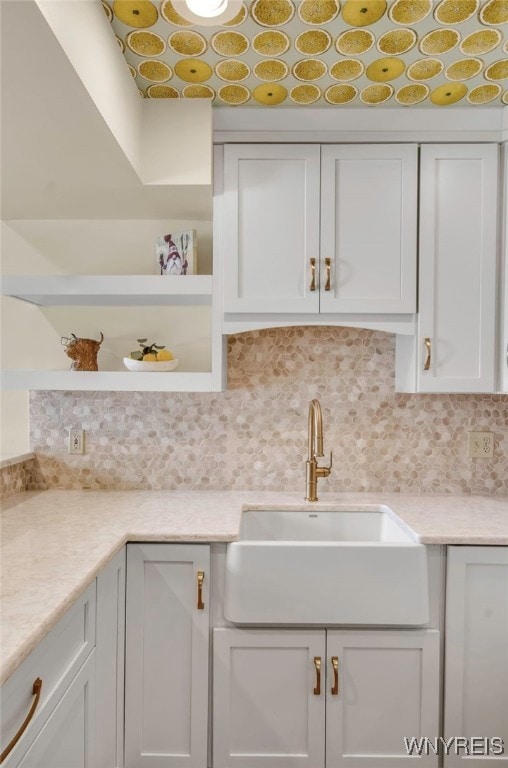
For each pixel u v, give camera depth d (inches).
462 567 60.3
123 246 81.8
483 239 71.7
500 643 60.7
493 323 71.8
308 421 78.9
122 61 58.9
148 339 82.4
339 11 52.9
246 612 58.3
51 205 76.0
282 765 59.4
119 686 58.4
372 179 71.6
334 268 71.6
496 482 82.0
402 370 77.9
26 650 33.5
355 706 59.6
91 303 79.6
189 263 74.4
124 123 59.7
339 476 82.5
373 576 58.7
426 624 60.3
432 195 71.5
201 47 58.3
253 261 71.7
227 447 82.2
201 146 68.8
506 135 71.2
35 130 53.8
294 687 59.4
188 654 59.9
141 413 82.2
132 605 59.9
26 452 82.3
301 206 71.5
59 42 39.9
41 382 72.2
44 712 38.9
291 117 71.2
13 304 82.0
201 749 59.5
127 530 60.0
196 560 59.9
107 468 82.4
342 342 82.0
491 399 82.1
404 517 67.4
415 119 71.3
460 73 63.9
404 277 71.4
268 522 74.9
